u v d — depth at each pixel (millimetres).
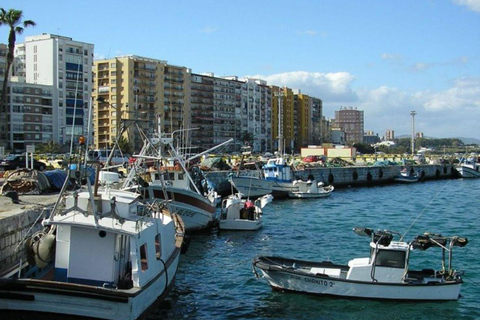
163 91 164500
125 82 152250
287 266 23531
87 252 17078
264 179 65375
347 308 20938
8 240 20797
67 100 139875
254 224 39438
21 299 15531
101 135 148375
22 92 131250
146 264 18094
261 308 21078
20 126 131000
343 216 49375
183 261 29266
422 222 45438
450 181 108875
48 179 36000
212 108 190875
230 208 39719
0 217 20797
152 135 36312
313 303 21484
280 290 22859
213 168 76938
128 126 28000
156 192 32594
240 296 22688
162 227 20719
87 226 16781
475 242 34844
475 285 24359
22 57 144000
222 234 37812
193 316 20266
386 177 104438
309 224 43625
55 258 17297
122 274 17750
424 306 21188
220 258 30047
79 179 18000
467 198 69250
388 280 21656
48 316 15680
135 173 28625
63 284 15375
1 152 61125
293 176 71688
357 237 37031
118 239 17266
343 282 21734
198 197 35406
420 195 74500
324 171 92250
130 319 15938
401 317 20156
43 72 139375
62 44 139750
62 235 17219
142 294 16891
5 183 33656
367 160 127688
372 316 20203
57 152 120125
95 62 155000
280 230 40031
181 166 35969
